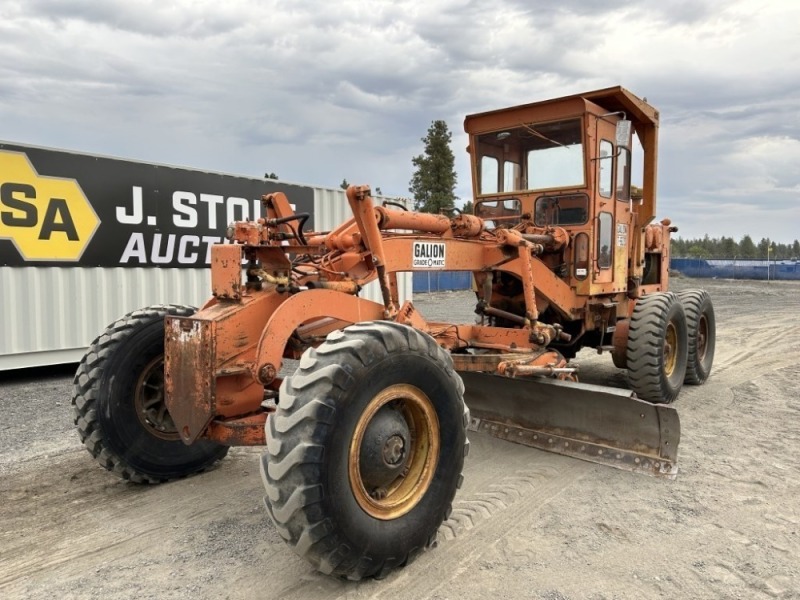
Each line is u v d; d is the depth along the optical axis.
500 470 4.45
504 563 3.12
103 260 8.52
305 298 3.47
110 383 3.94
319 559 2.68
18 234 7.71
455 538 3.39
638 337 6.09
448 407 3.21
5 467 4.54
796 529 3.52
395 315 3.97
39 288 7.94
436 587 2.89
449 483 3.21
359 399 2.79
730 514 3.72
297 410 2.66
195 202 9.52
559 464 4.57
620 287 6.45
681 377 6.64
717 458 4.72
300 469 2.59
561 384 4.71
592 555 3.21
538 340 5.13
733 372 8.32
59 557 3.19
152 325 4.15
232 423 3.36
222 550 3.26
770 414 6.03
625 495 4.00
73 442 5.18
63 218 8.10
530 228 5.76
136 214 8.83
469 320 14.45
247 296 3.55
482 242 5.26
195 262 9.58
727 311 18.09
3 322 7.63
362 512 2.81
